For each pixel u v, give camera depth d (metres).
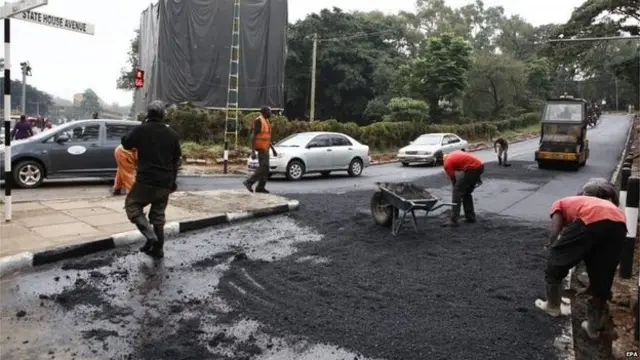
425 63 36.94
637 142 31.58
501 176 16.98
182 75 24.86
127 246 6.89
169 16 24.42
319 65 43.66
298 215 9.41
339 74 44.31
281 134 23.47
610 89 91.19
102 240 6.64
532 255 7.07
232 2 25.34
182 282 5.64
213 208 9.07
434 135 24.09
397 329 4.56
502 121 46.41
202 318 4.71
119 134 13.09
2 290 5.20
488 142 38.34
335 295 5.38
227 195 10.44
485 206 11.13
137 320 4.62
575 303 5.45
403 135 30.20
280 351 4.12
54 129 12.64
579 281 6.12
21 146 12.10
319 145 16.80
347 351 4.14
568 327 4.70
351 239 7.79
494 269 6.41
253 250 7.02
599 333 4.68
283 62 27.02
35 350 4.00
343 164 17.20
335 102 44.41
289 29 43.88
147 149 6.14
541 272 6.32
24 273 5.70
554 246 4.79
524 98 57.47
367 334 4.45
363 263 6.55
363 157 17.86
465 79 37.06
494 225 9.01
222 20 25.27
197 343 4.21
